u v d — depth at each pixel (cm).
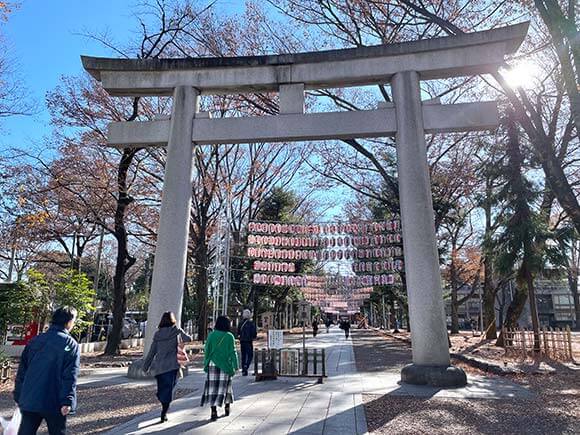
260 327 4481
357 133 1114
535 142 1076
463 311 7175
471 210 2772
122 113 2019
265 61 1166
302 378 1118
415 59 1116
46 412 414
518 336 1989
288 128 1132
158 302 1091
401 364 1475
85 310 1836
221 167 2675
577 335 3578
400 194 1079
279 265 1753
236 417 703
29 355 435
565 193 1015
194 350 2031
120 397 879
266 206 3566
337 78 1143
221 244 2502
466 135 2167
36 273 1730
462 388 947
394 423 670
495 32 1066
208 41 1861
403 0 1303
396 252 1612
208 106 2314
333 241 1652
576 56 910
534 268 1727
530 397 863
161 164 2252
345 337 3378
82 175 1948
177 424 659
